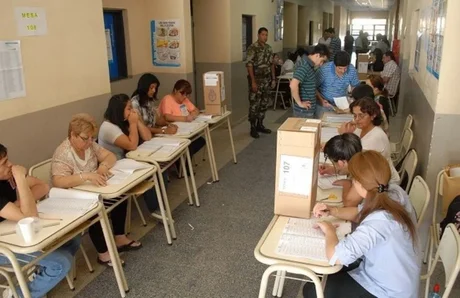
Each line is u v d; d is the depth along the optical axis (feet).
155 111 12.25
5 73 8.32
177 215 11.00
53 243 6.07
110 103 9.75
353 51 49.14
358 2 60.34
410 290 4.77
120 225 9.03
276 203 5.92
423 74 10.40
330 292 5.28
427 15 10.18
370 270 4.93
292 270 4.73
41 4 9.10
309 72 13.80
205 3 19.81
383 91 14.78
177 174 13.94
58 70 9.74
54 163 7.76
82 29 10.44
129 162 8.75
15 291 6.25
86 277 8.27
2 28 8.20
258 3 23.94
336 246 4.77
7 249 5.41
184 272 8.38
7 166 6.18
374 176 4.80
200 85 20.88
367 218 4.85
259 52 18.43
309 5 40.65
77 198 6.88
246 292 7.71
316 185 6.13
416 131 11.01
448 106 7.68
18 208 6.14
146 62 16.71
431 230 7.57
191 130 11.62
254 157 15.99
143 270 8.45
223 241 9.61
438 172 8.04
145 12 16.22
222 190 12.72
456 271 4.91
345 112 12.92
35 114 9.15
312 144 5.46
